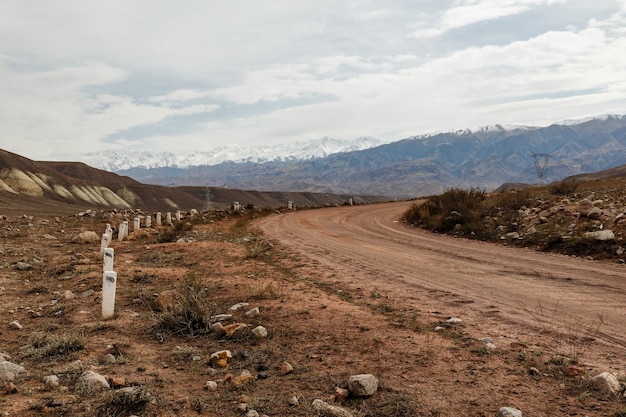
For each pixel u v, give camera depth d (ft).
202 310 26.20
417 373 18.16
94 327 25.99
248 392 16.85
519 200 77.97
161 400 15.78
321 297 32.14
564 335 22.59
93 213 123.34
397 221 96.07
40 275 44.42
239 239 69.05
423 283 36.42
